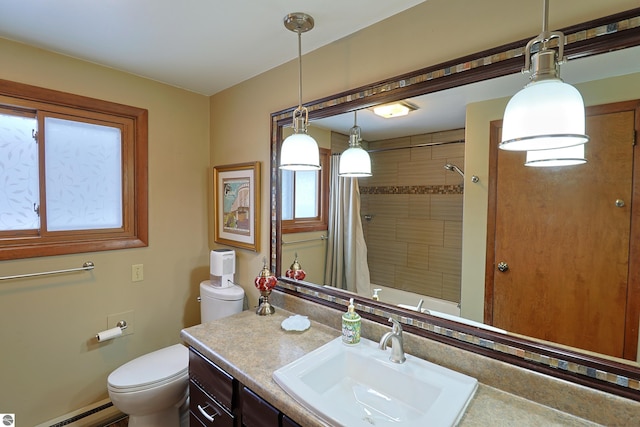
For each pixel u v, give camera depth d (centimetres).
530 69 79
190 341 136
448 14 112
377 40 132
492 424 85
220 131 223
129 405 151
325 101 150
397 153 130
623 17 81
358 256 144
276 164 180
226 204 217
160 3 122
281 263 178
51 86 165
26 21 136
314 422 86
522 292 102
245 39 150
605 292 88
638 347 83
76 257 177
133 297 201
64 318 175
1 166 157
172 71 189
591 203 89
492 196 106
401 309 128
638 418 81
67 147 176
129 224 201
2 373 157
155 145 207
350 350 122
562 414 89
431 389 101
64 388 176
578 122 68
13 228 162
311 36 145
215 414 122
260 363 114
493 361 103
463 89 110
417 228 126
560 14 91
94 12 128
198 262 233
